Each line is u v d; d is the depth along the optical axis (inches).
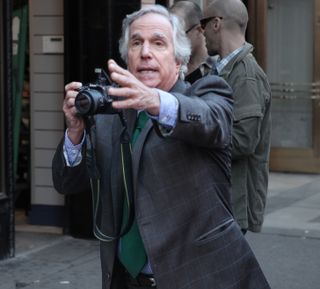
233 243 90.4
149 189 88.4
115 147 92.5
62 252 229.9
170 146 88.1
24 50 272.7
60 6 247.0
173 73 91.1
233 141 125.2
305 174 394.0
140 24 89.4
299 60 396.2
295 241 250.4
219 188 91.0
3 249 216.2
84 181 96.7
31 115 255.3
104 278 94.8
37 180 258.1
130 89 78.8
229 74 129.4
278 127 401.7
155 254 87.1
